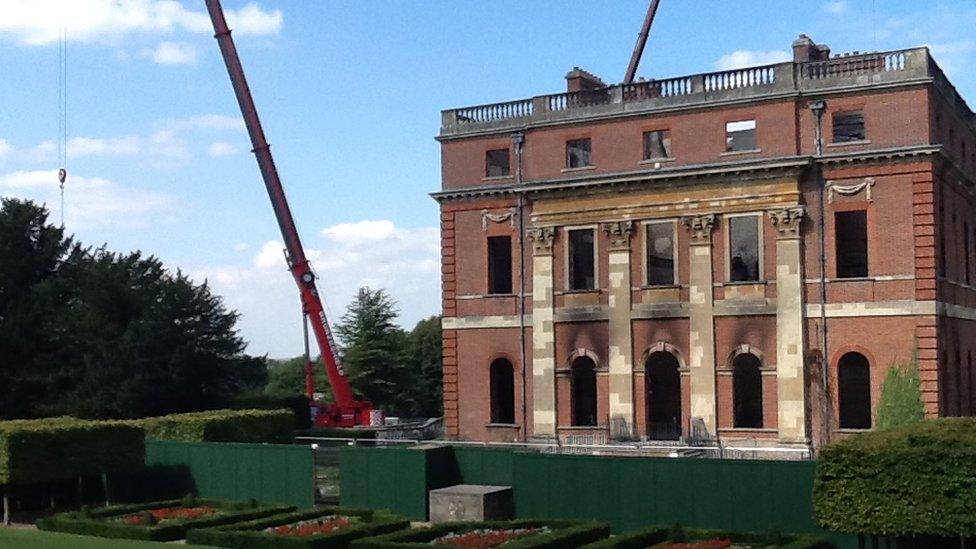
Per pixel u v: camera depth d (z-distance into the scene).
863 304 49.59
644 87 54.94
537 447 52.47
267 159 63.38
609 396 54.88
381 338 106.12
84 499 46.03
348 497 41.31
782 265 51.03
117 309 71.06
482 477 40.56
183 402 70.19
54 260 74.88
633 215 54.53
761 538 32.25
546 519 36.25
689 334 53.12
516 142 57.66
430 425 68.19
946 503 27.31
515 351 57.59
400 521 35.69
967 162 57.84
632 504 35.62
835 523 28.91
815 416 50.31
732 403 52.03
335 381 65.00
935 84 49.53
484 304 58.59
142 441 44.62
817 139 50.66
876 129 49.59
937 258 49.22
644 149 54.50
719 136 52.59
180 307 72.50
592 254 55.97
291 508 39.09
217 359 73.19
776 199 51.16
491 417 58.22
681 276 53.44
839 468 28.97
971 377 55.22
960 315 53.31
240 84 63.19
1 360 68.50
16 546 30.64
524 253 57.62
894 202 49.28
